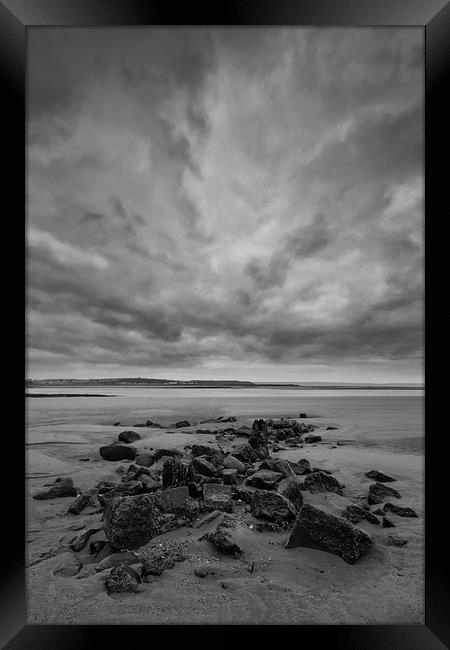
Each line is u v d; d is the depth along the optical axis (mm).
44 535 4148
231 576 3229
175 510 4285
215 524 4145
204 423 14688
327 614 2848
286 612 2855
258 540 3770
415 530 4203
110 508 3930
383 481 6191
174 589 3051
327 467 7059
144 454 7477
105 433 10992
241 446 7602
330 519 3684
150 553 3561
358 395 40688
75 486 6012
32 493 5496
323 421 15570
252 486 5348
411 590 3133
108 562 3420
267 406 23016
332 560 3506
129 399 29906
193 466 5777
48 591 3059
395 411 20250
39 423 14000
